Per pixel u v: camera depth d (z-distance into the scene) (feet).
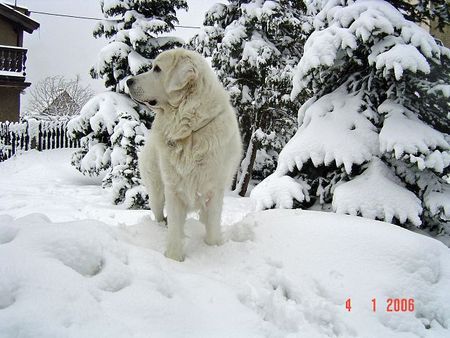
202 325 6.93
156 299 6.95
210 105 11.12
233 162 12.23
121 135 30.45
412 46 14.70
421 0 17.90
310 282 9.79
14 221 8.60
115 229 11.48
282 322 8.20
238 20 39.78
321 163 15.61
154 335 6.13
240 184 40.11
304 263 10.40
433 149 14.37
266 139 37.47
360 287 9.47
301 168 16.01
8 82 63.67
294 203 16.11
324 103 17.33
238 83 40.06
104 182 30.04
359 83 17.29
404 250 10.30
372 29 14.90
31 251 6.87
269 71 36.91
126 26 40.96
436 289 9.76
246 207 25.62
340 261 10.24
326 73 17.67
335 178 16.07
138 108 38.88
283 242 11.34
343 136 15.47
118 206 25.84
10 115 67.15
